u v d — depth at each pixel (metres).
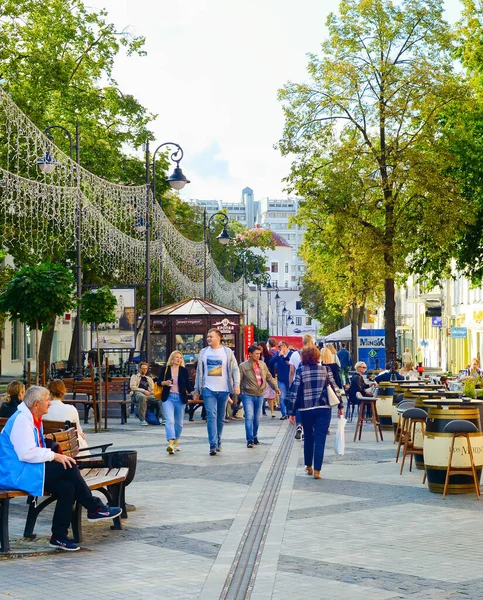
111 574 8.51
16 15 35.78
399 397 21.75
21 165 29.50
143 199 34.66
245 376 20.36
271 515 11.70
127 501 12.78
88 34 42.34
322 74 39.53
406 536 10.27
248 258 114.06
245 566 8.88
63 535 9.62
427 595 7.70
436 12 38.38
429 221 36.34
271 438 22.59
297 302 184.62
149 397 27.11
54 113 40.19
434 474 13.48
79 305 32.97
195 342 36.81
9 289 22.47
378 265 37.72
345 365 42.62
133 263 42.62
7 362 56.53
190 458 18.14
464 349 60.47
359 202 38.34
